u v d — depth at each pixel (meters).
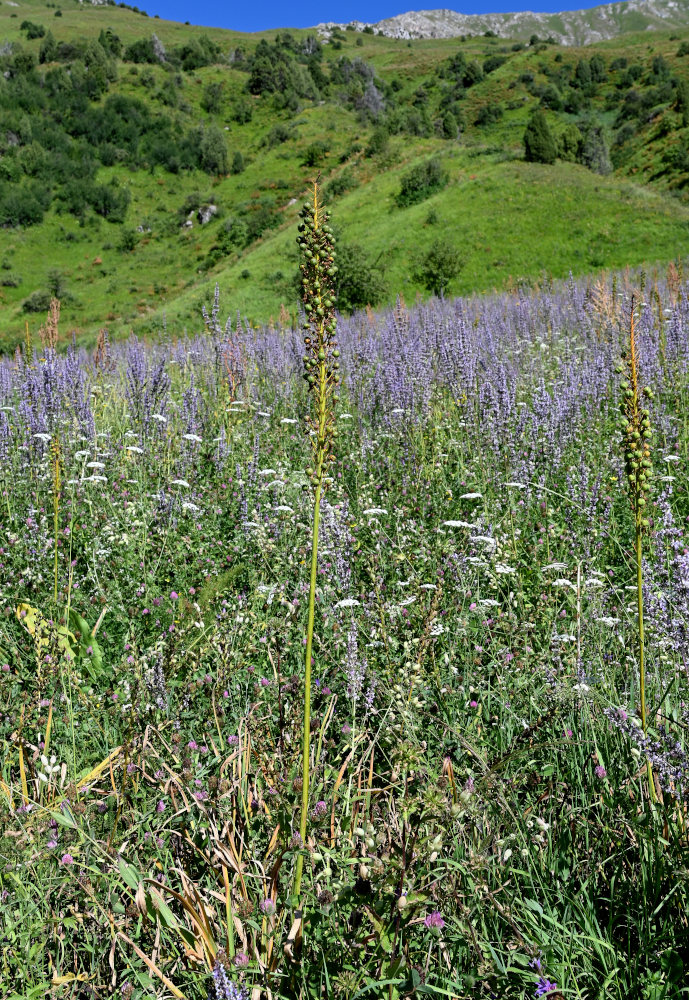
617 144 83.75
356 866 2.27
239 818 2.54
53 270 70.88
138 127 103.38
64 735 3.24
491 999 2.03
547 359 11.99
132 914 2.20
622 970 2.16
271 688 3.18
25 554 5.33
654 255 36.16
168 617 4.43
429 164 49.44
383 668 3.45
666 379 8.82
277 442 8.79
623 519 5.13
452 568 4.46
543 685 3.30
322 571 4.32
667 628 2.66
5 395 9.95
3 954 2.15
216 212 82.94
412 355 9.80
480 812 2.33
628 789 2.63
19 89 103.19
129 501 6.43
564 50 135.12
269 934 2.07
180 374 12.11
